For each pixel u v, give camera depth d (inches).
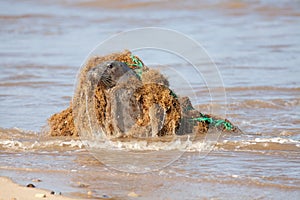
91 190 969.5
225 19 3644.2
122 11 4055.1
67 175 1052.5
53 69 2231.8
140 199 925.8
